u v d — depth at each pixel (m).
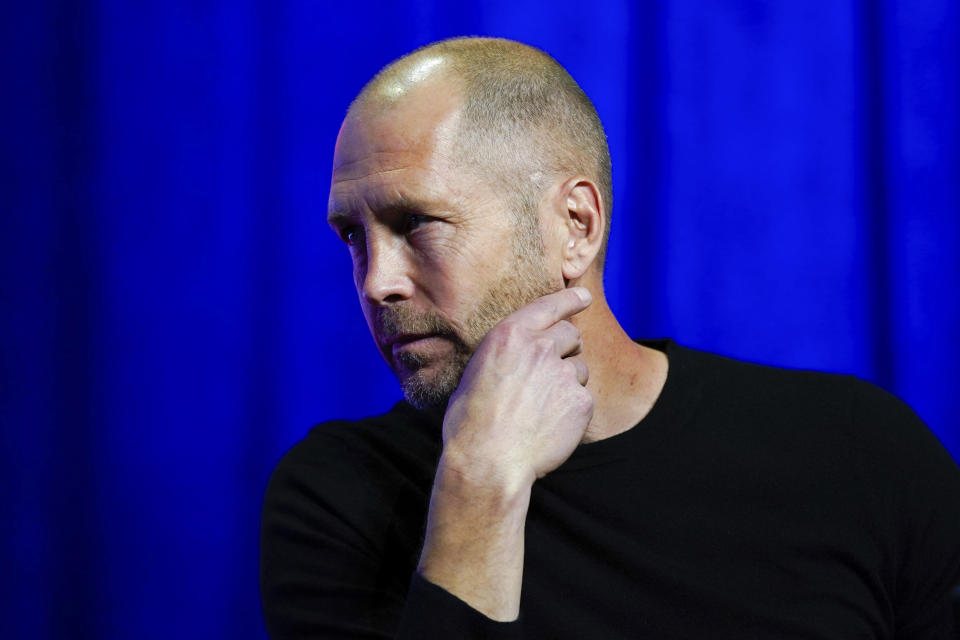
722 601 3.38
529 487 3.11
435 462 3.70
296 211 7.58
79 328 7.55
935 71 7.50
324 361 7.57
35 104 7.55
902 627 3.68
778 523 3.52
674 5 7.49
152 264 7.56
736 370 3.91
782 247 7.46
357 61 7.56
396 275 3.27
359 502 3.61
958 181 7.46
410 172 3.20
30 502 7.49
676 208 7.45
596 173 3.60
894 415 3.85
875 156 7.49
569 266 3.47
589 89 7.45
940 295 7.45
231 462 7.55
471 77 3.35
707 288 7.44
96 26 7.56
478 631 2.92
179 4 7.58
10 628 7.44
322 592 3.52
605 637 3.34
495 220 3.30
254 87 7.57
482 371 3.21
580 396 3.22
